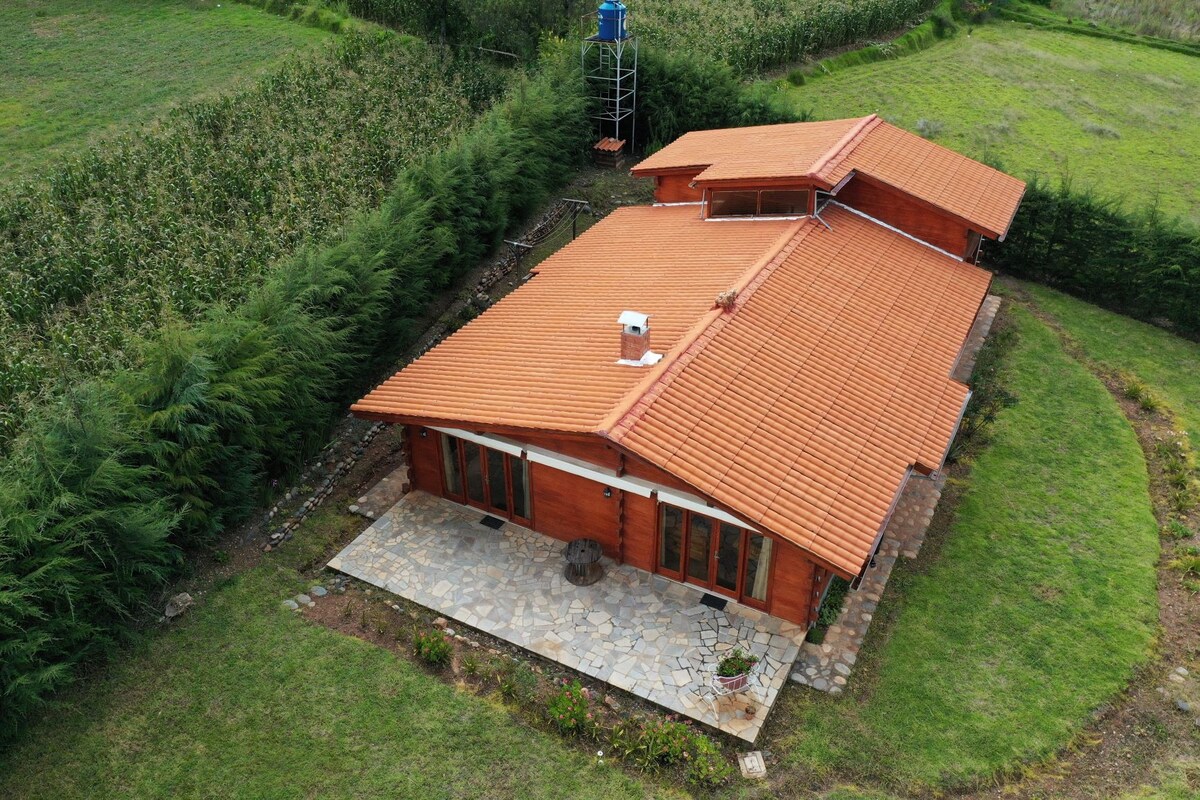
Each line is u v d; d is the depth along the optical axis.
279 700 15.88
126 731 15.24
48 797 14.20
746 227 25.84
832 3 53.44
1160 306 29.72
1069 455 22.91
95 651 16.36
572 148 37.22
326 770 14.73
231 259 24.56
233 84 42.06
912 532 20.11
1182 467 22.62
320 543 19.62
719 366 18.53
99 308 23.20
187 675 16.28
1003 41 58.97
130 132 36.62
